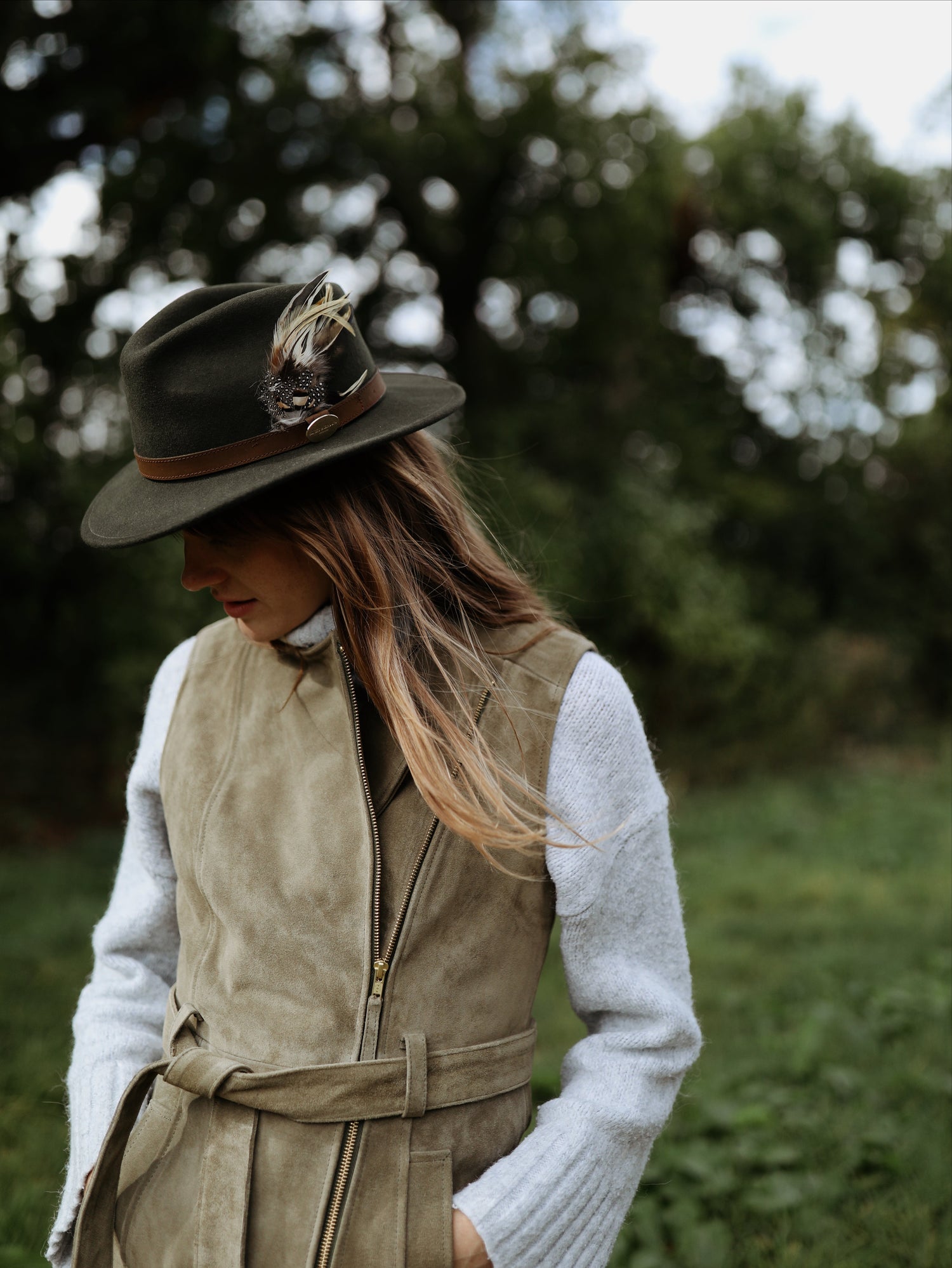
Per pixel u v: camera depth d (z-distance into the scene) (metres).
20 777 6.95
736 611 11.16
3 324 6.30
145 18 6.80
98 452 7.24
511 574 1.14
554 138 9.61
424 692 1.01
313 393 1.00
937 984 4.09
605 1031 1.07
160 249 8.20
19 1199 2.27
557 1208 0.97
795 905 5.75
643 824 1.06
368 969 0.96
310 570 1.06
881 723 12.59
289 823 1.02
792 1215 2.43
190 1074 0.98
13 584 6.82
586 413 11.48
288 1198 0.94
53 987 3.67
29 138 6.94
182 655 1.21
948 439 14.60
